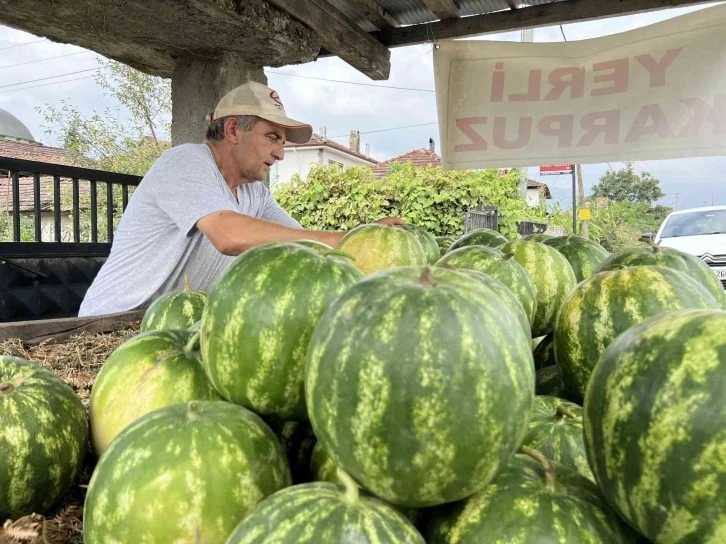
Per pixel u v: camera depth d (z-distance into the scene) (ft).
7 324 8.99
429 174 34.71
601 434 3.65
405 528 3.38
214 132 12.06
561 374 5.65
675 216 41.16
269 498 3.60
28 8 12.49
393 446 3.42
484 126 14.82
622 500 3.53
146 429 4.11
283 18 14.34
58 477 4.92
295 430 4.98
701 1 12.80
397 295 3.62
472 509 3.72
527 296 6.37
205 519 3.81
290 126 12.09
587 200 111.34
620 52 13.65
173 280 11.82
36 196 14.25
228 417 4.23
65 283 14.89
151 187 11.39
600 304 5.25
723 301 6.42
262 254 4.84
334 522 3.28
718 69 12.85
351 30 14.82
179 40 14.48
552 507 3.65
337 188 36.17
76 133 49.49
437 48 14.93
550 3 13.93
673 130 13.35
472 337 3.45
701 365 3.29
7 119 19.79
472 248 6.84
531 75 14.39
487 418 3.43
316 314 4.49
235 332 4.53
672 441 3.24
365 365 3.43
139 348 5.41
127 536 3.79
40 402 4.95
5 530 4.35
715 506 3.11
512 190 37.47
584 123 14.08
